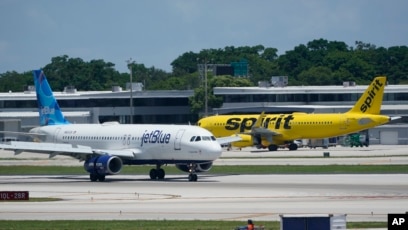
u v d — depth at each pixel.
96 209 147.00
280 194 167.62
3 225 126.06
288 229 103.12
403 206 143.25
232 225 122.88
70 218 135.25
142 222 127.69
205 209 144.25
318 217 103.12
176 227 121.44
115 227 122.50
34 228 122.44
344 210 138.75
